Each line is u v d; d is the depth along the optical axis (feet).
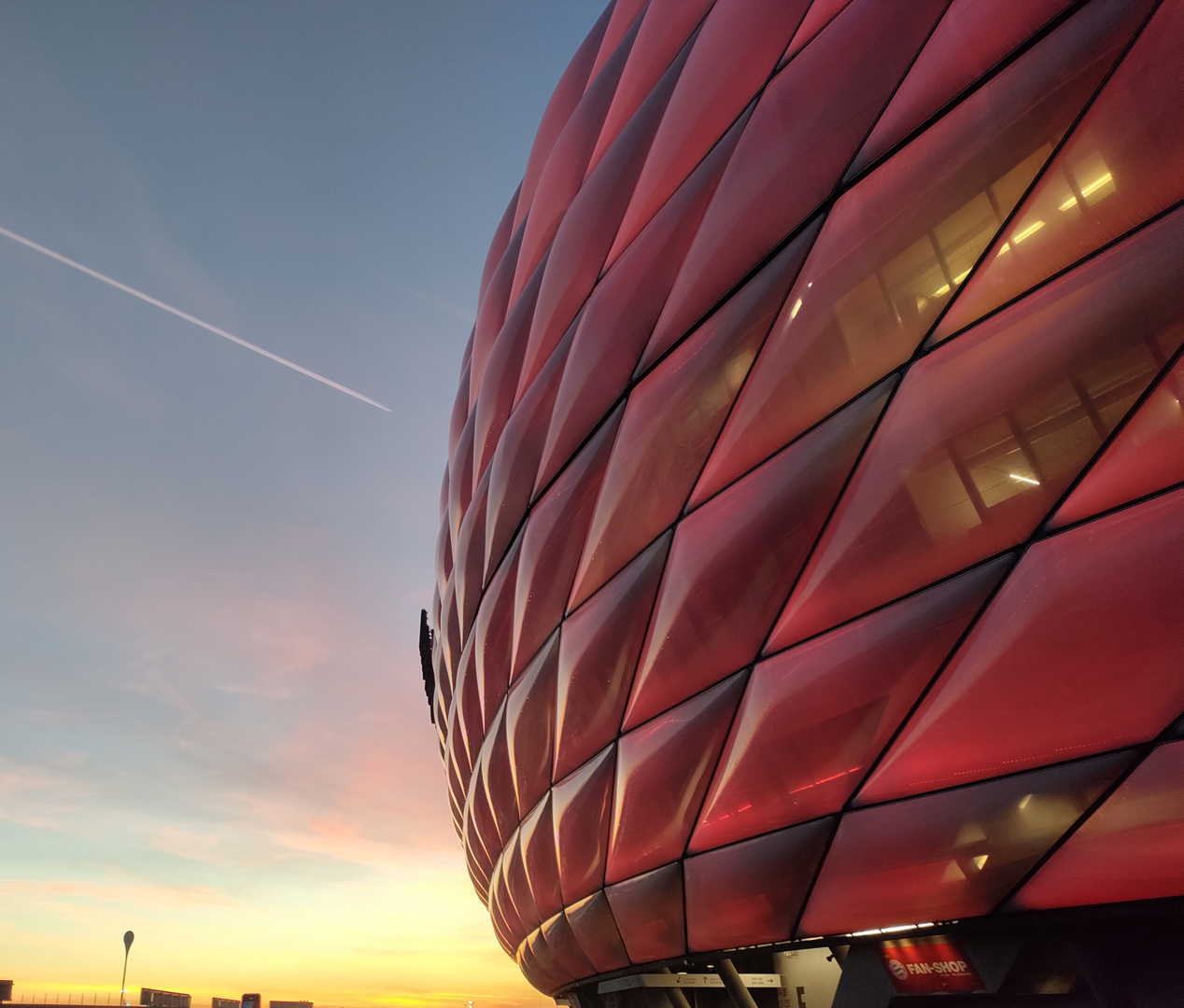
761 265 35.24
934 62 29.25
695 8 48.67
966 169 27.37
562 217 60.59
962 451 26.84
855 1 33.94
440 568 89.10
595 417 46.01
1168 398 22.52
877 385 29.81
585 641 44.16
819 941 33.81
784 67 37.14
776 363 33.30
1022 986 27.71
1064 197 24.82
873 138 30.96
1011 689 25.64
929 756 27.91
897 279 29.12
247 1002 236.22
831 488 30.89
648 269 42.75
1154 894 23.53
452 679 78.02
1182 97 22.49
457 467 78.43
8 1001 258.98
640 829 40.68
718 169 39.22
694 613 36.55
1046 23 25.94
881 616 29.45
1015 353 25.59
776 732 32.63
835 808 31.14
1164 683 22.47
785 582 32.81
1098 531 23.84
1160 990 24.53
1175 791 22.52
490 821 68.85
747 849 34.78
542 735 51.21
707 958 41.16
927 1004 31.50
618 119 54.08
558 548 48.01
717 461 36.27
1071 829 24.85
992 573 26.30
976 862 27.14
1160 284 22.66
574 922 51.78
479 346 78.43
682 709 38.09
